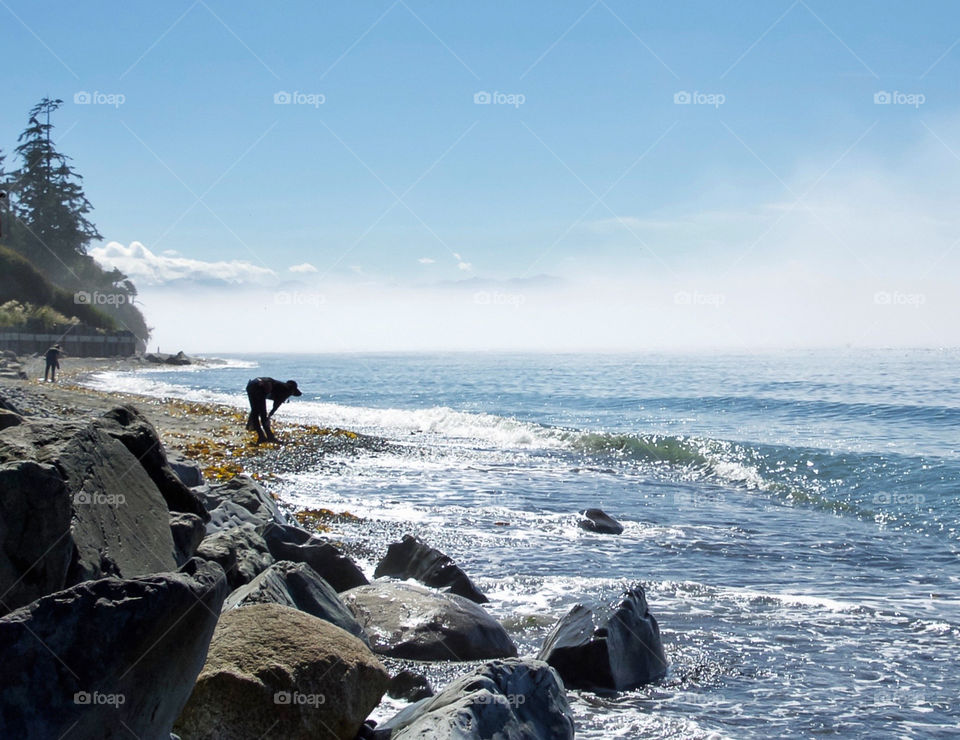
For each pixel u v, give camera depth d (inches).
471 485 855.1
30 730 140.6
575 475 960.3
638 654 362.0
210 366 4795.8
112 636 150.3
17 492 191.8
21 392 1107.9
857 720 313.0
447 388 2746.1
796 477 944.9
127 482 247.0
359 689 241.3
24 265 3831.2
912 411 1590.8
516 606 451.2
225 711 221.3
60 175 4549.7
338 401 2212.1
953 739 296.2
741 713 318.0
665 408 1899.6
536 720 248.1
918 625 428.5
